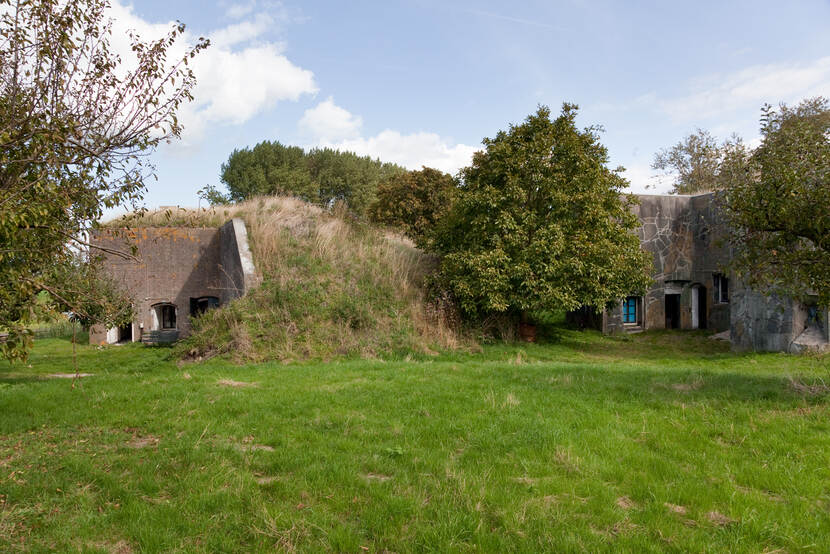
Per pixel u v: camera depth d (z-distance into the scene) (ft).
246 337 46.55
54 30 16.81
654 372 33.81
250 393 27.58
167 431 21.01
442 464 17.13
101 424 22.35
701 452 18.45
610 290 54.39
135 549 12.59
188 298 78.28
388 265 63.05
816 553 12.24
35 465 17.26
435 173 102.94
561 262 52.19
